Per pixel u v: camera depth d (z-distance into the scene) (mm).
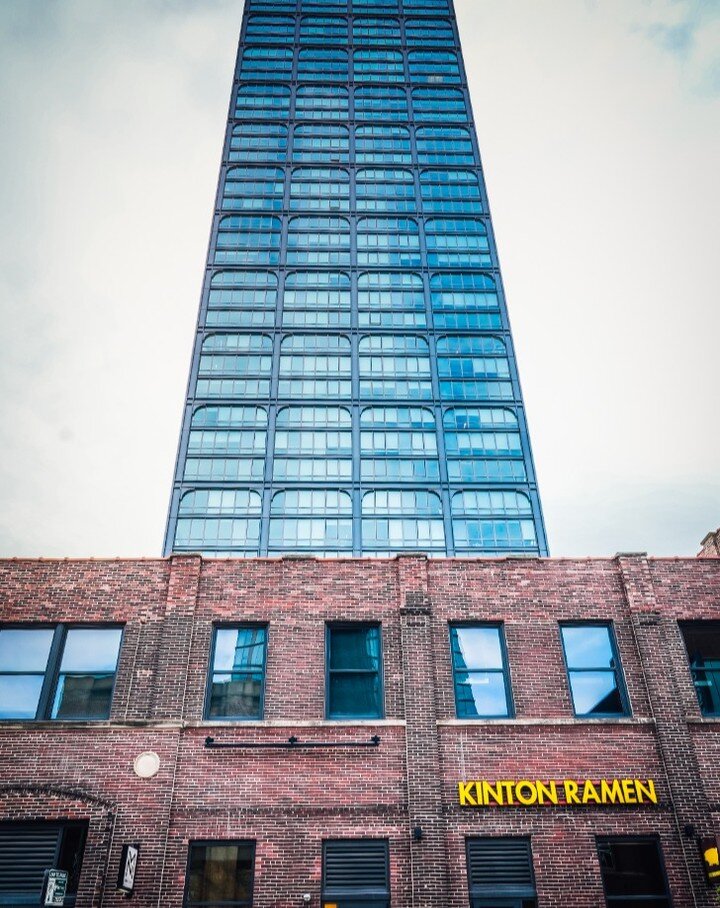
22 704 16188
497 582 17859
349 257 80125
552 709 16453
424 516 64500
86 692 16391
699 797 15469
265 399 69688
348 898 14500
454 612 17453
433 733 15906
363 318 75625
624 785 15547
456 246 81750
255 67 96438
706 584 17984
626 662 17062
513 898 14641
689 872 14828
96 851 14578
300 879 14602
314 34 101000
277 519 63469
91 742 15578
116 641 17000
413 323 75625
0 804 14953
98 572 17578
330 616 17328
